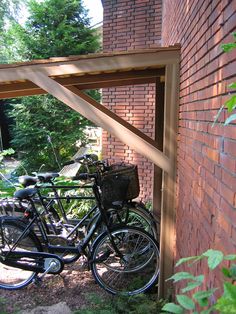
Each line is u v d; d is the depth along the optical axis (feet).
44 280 10.34
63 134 28.55
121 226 9.63
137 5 19.66
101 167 10.84
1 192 14.02
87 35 28.94
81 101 8.70
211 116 4.92
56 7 28.02
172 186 8.86
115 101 20.61
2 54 35.94
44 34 28.22
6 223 9.68
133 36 20.03
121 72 10.20
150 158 8.80
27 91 11.39
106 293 9.61
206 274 4.87
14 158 30.99
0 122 36.99
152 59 8.55
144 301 8.84
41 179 9.86
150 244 9.84
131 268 9.94
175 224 8.91
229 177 3.83
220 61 4.45
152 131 19.67
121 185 9.47
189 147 6.94
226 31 4.15
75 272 10.82
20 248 9.77
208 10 5.29
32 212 9.78
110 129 8.71
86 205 12.08
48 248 9.80
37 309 8.77
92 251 9.57
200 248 5.47
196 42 6.34
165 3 15.76
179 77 8.55
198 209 5.77
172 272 9.09
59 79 9.98
